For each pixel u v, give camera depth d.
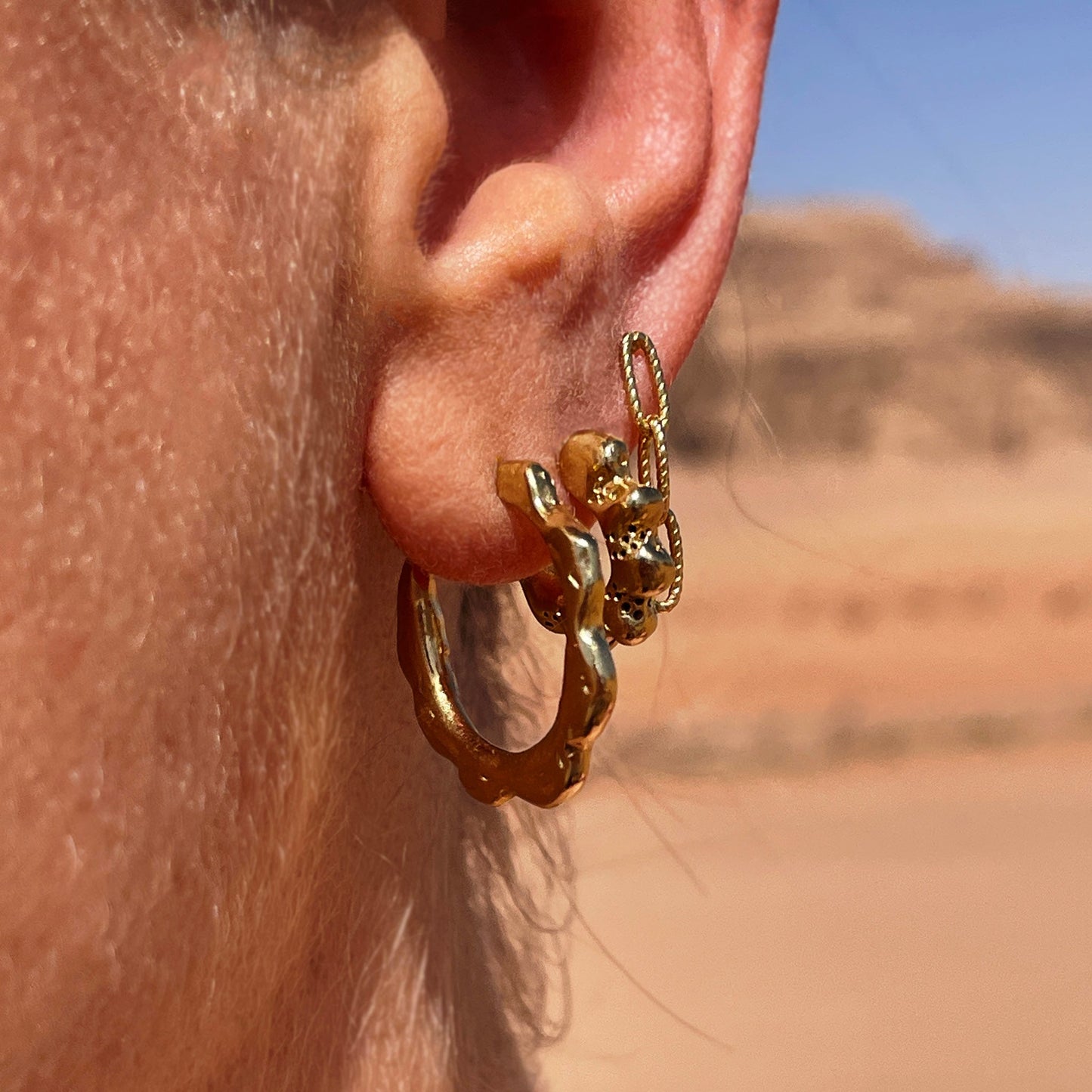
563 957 0.15
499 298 0.09
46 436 0.07
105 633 0.07
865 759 1.59
